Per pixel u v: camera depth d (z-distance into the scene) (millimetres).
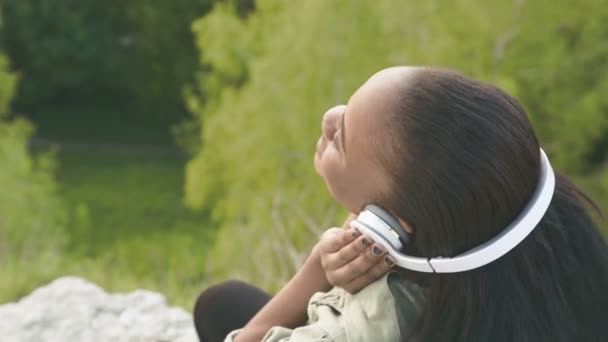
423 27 12562
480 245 1267
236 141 13195
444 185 1248
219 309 1879
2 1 25891
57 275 7457
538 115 14414
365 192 1336
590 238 1358
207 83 15641
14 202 13328
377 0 12617
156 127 27406
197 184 14320
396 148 1282
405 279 1376
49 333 3305
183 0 26047
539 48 13828
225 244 10305
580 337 1338
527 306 1281
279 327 1485
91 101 28312
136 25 26938
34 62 26703
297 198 10766
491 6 13594
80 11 26609
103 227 20953
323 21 12727
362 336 1338
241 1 24719
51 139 26719
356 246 1346
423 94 1288
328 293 1486
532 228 1266
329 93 12594
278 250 7348
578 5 13758
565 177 1419
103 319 3420
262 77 12922
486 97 1288
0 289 7152
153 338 3283
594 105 13805
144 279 7543
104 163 25234
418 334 1315
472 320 1273
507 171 1252
